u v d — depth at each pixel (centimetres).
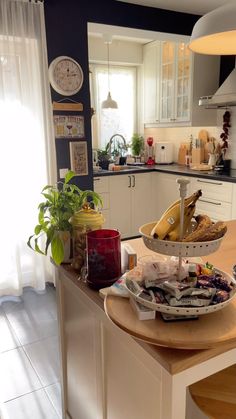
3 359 217
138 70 497
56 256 139
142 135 511
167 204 419
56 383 197
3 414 176
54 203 146
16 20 255
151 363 88
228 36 129
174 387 79
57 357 218
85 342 134
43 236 286
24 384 196
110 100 418
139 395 98
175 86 412
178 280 94
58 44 280
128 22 310
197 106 394
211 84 398
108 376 118
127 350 101
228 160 388
